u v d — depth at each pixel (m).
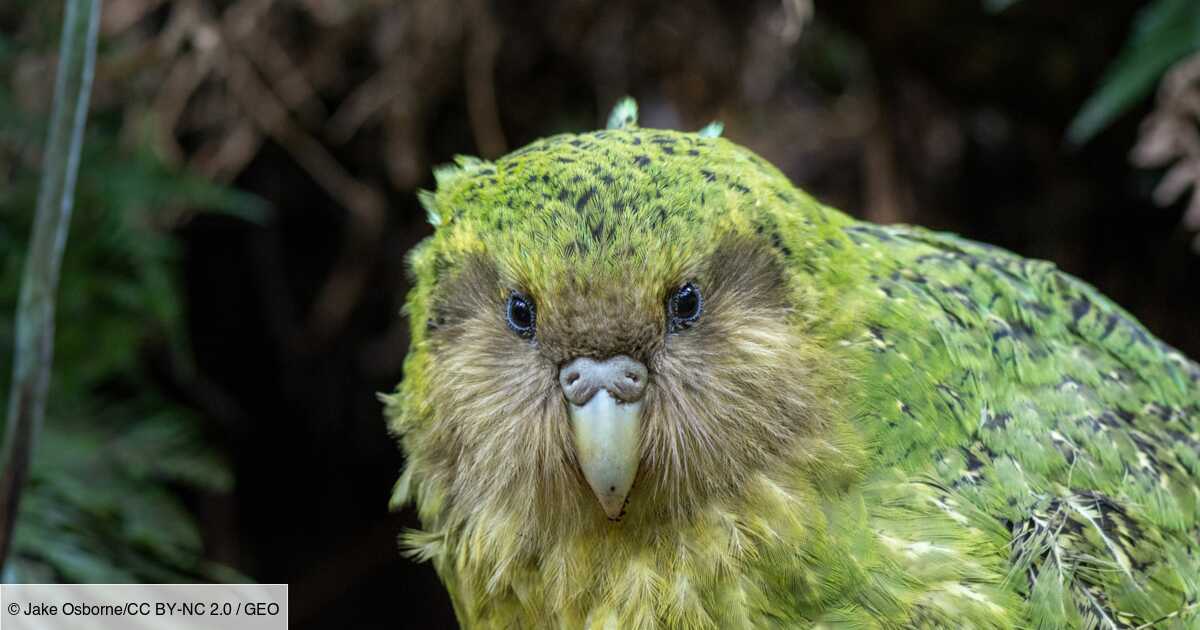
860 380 3.85
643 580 3.80
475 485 3.96
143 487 6.19
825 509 3.76
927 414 3.91
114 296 6.66
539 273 3.57
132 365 6.94
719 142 3.95
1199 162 6.30
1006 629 3.71
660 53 8.09
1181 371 4.68
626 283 3.53
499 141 7.76
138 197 6.93
